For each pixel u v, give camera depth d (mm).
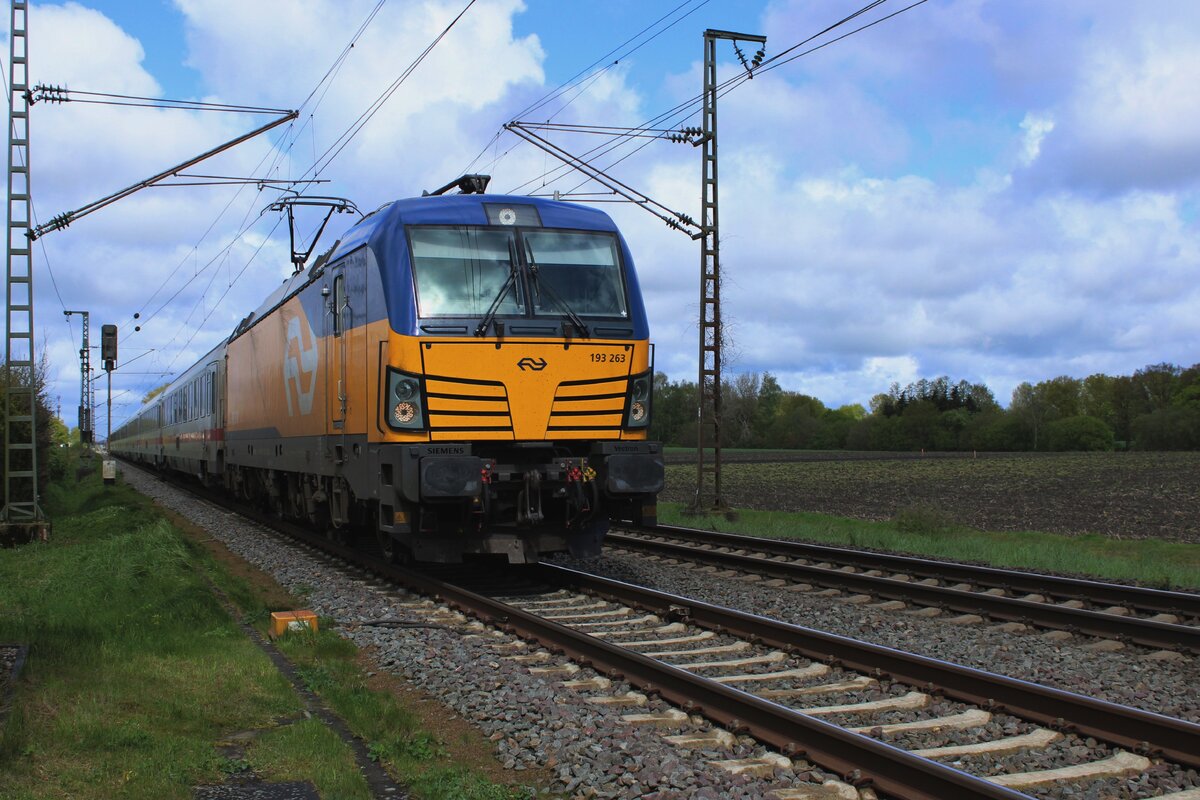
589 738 5758
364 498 11336
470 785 5125
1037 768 5441
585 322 10977
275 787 5074
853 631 9172
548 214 11336
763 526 19375
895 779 4973
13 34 16391
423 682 7398
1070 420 93188
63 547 14930
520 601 10766
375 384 10828
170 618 8719
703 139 20734
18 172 16422
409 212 10891
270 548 15703
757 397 118188
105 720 5734
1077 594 10570
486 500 10383
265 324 17984
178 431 33688
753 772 5262
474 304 10602
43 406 23719
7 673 6543
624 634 8898
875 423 104062
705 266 21125
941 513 19469
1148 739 5555
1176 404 95875
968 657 8102
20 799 4555
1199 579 12328
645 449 11125
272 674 7176
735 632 8617
